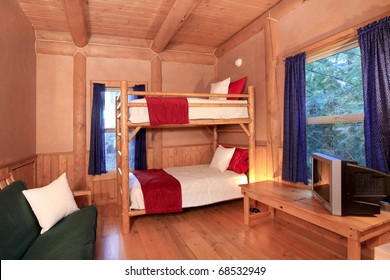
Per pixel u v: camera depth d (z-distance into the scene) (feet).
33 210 6.77
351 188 6.19
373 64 6.63
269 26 10.68
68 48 12.81
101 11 10.67
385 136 6.42
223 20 11.94
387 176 6.11
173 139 15.29
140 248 7.92
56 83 12.77
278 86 10.55
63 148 12.92
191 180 10.66
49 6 10.09
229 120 10.94
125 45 13.92
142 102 9.45
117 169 12.93
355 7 7.42
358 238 5.60
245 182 11.56
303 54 8.99
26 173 10.75
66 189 8.04
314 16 8.81
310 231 8.95
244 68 13.11
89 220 7.15
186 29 12.98
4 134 8.36
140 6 10.27
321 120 8.84
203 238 8.62
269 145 11.03
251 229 9.37
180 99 10.03
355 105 7.74
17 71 9.71
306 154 9.11
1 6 8.18
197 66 15.76
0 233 4.99
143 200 9.64
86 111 13.28
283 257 7.26
